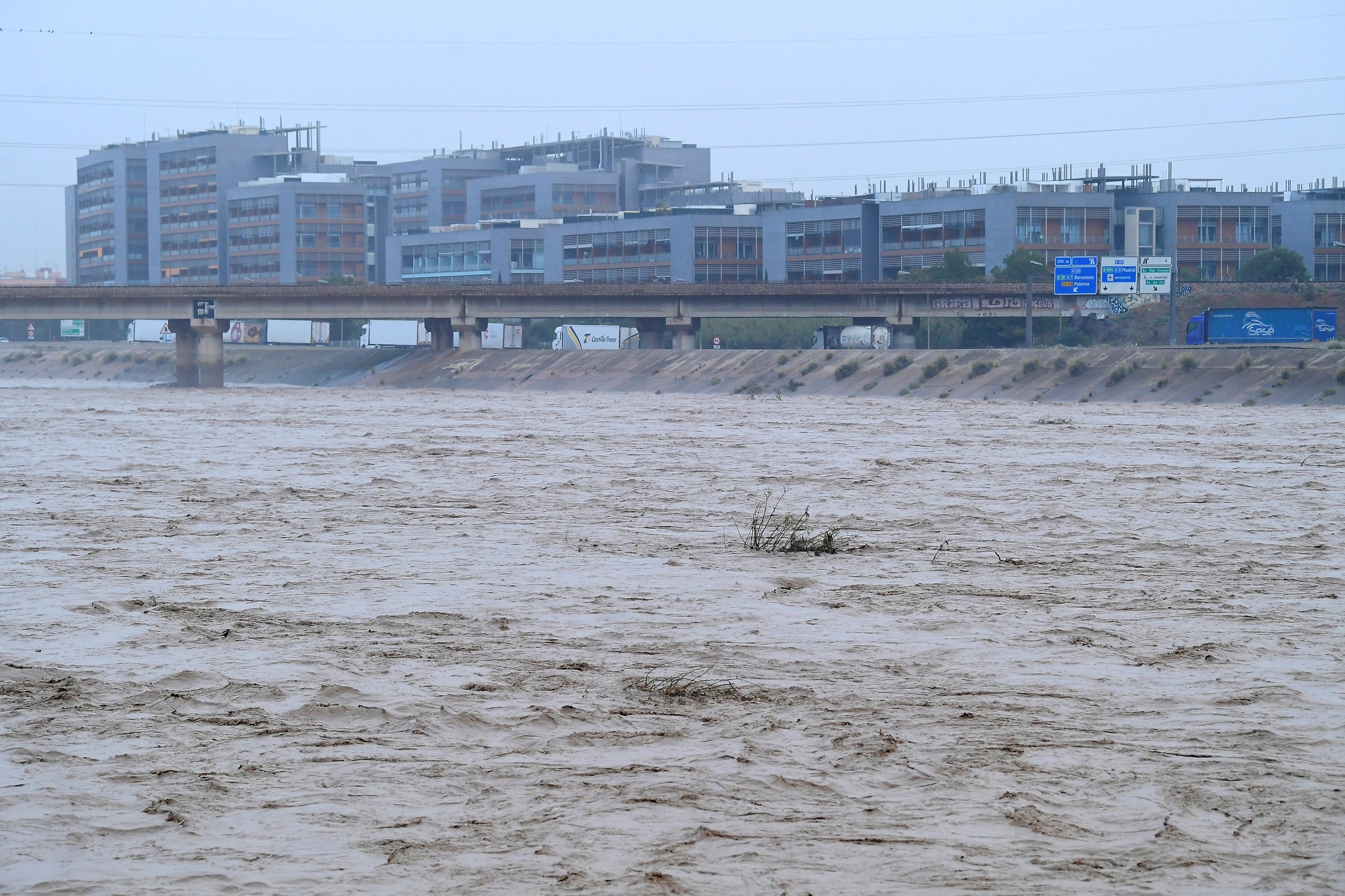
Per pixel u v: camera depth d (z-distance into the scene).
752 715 17.11
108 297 175.50
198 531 34.31
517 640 21.55
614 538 32.97
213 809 13.78
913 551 31.06
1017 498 42.12
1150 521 36.44
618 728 16.53
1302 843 12.86
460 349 180.88
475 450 61.50
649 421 89.00
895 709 17.38
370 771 14.91
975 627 22.50
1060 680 18.95
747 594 25.50
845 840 12.91
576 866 12.30
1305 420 89.56
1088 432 76.75
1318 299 166.38
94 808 13.83
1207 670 19.53
